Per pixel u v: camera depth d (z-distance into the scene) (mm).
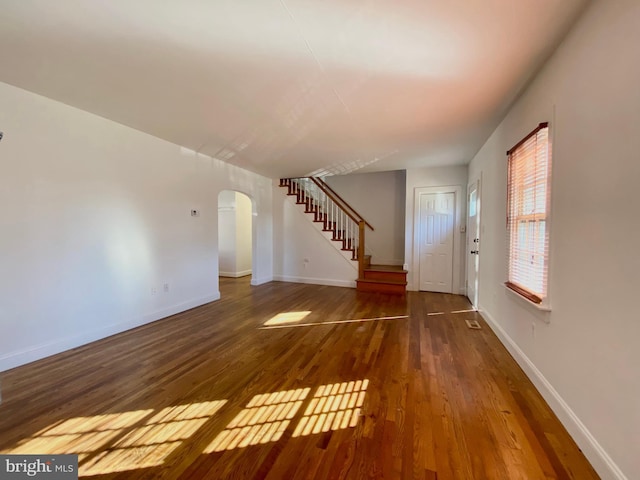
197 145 4121
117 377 2391
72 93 2582
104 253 3219
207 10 1567
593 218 1546
